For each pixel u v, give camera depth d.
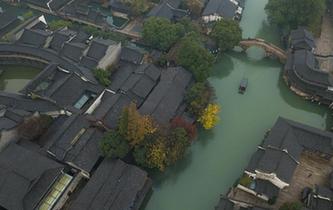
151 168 76.38
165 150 71.62
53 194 67.62
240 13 122.50
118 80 90.19
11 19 109.69
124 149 70.44
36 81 84.94
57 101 82.31
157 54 100.62
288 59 100.56
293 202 67.44
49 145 72.56
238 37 103.19
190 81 90.81
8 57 98.94
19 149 69.88
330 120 92.00
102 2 124.38
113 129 75.62
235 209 67.94
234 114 91.44
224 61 107.81
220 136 85.81
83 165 70.12
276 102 95.50
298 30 106.25
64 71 89.81
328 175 76.44
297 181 75.44
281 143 74.44
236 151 82.88
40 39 97.62
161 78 90.00
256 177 71.69
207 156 81.94
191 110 83.75
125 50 96.62
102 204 64.38
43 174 66.25
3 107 77.69
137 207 68.38
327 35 115.69
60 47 97.31
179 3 119.94
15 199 62.72
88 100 87.12
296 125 79.62
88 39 101.44
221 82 101.00
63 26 108.06
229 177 77.94
